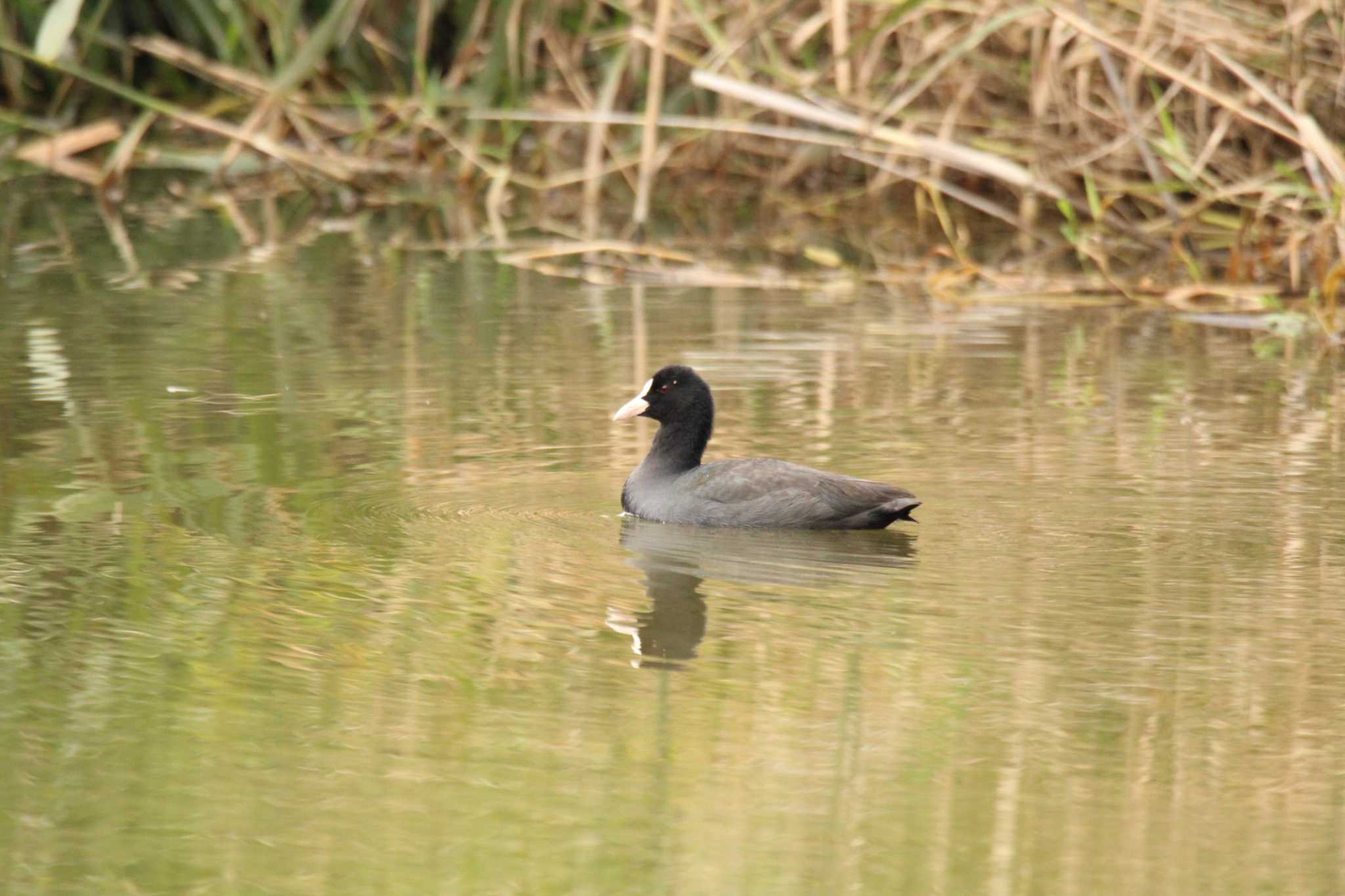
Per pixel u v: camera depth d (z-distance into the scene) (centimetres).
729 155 2925
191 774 874
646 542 1245
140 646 1034
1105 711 947
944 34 2444
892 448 1468
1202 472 1398
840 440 1493
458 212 2816
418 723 934
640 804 843
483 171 2888
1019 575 1161
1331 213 2041
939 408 1617
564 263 2427
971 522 1271
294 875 778
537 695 967
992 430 1536
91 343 1852
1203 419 1588
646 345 1894
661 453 1350
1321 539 1227
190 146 3075
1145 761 892
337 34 2888
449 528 1266
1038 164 2472
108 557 1188
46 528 1247
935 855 796
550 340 1912
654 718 940
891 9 2395
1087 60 2406
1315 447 1480
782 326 2009
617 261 2441
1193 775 877
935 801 849
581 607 1105
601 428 1548
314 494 1338
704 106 2830
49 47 2339
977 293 2236
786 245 2577
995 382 1733
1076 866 789
